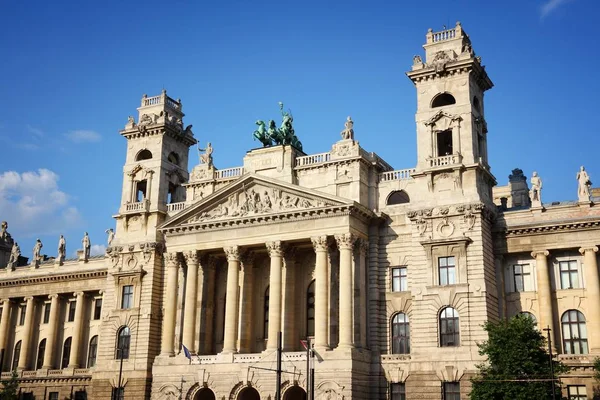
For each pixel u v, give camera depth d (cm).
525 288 8094
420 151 8400
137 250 9631
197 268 8819
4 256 12794
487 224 8062
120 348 9400
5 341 11488
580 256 7931
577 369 7475
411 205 8331
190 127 10700
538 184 8194
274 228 8400
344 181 8481
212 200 8788
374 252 8356
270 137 9206
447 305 7731
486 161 8525
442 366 7575
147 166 10088
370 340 8100
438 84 8550
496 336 6881
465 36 8756
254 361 8075
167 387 8475
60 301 11281
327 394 7588
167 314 8812
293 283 8600
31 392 10831
